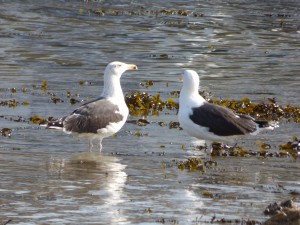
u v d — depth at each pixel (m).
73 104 19.28
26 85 21.55
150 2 44.09
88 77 23.17
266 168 13.94
